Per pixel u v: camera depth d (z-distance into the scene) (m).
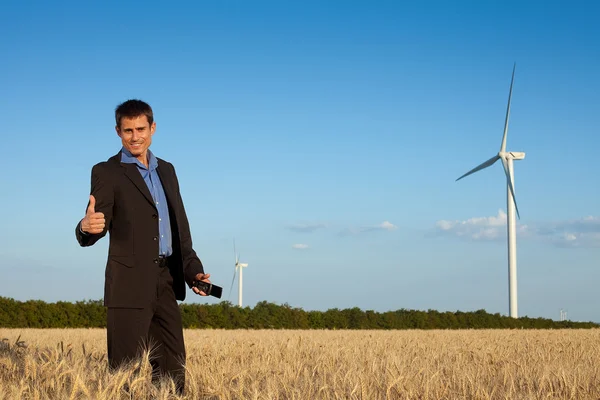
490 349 14.47
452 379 8.57
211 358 9.84
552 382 8.79
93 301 47.03
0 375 6.62
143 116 6.72
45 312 44.50
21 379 6.02
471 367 10.57
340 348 13.11
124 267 6.61
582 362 12.80
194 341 17.19
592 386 8.81
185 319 48.50
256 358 11.12
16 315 43.59
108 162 6.72
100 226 6.14
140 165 6.77
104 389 5.57
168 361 6.95
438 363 11.11
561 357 13.77
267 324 51.75
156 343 7.00
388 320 58.81
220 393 6.45
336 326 56.34
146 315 6.62
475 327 62.41
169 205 6.92
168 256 6.90
